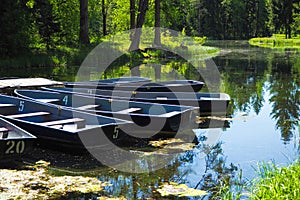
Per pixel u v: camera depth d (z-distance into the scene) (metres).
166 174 6.45
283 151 7.59
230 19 71.56
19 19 21.52
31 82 13.98
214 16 69.75
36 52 23.08
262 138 8.47
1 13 20.77
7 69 19.91
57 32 25.03
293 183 4.85
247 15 73.94
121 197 5.54
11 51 21.31
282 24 67.12
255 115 10.59
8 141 6.39
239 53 34.72
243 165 6.84
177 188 5.86
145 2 29.06
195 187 5.93
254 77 18.48
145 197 5.55
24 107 9.31
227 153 7.50
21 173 6.34
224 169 6.64
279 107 11.55
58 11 30.73
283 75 19.19
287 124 9.66
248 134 8.80
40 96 10.82
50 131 7.27
